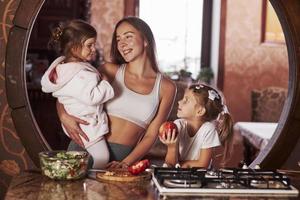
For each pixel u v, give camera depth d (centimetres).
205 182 154
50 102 331
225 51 477
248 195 149
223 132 183
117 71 182
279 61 488
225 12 471
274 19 482
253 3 477
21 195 144
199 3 486
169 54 484
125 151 178
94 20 450
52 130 323
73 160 158
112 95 169
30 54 397
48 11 387
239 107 485
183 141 179
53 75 169
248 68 483
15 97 174
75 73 166
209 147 177
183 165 176
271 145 189
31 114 176
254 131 338
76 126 172
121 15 455
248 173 162
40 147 176
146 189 153
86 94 165
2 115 176
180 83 247
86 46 169
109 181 161
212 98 179
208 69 480
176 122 180
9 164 177
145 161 164
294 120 184
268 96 419
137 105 179
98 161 173
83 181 160
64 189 150
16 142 177
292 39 182
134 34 178
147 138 180
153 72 184
